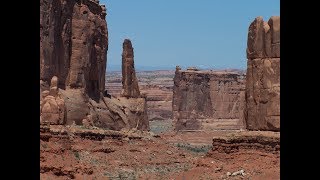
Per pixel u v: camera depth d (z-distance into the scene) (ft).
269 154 149.79
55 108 184.65
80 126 237.25
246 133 155.84
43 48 231.71
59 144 171.12
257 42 160.15
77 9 258.57
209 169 152.35
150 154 239.50
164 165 225.35
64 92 244.83
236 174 144.66
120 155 221.05
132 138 250.57
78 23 257.96
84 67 257.14
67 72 251.60
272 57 157.48
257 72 159.94
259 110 158.61
